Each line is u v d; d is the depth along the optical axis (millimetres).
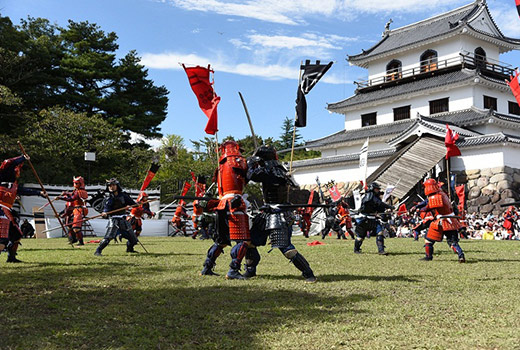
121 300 5266
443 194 9680
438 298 5398
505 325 4184
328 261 9453
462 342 3691
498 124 36688
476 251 12453
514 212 24344
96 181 40156
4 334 3820
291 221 6738
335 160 39438
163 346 3590
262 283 6449
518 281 6691
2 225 7941
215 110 7586
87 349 3500
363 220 11391
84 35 47000
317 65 7715
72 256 10453
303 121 7504
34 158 34719
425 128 33188
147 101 47375
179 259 9805
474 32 41750
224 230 7156
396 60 46594
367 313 4645
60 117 35406
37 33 46500
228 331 4020
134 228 14523
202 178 17609
